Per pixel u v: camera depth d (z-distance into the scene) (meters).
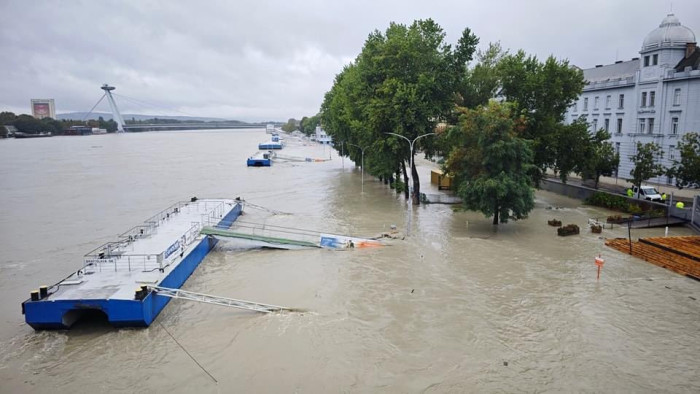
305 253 33.56
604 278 27.58
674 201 48.78
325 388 17.02
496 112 37.59
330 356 19.17
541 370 18.00
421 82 47.91
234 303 23.61
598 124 71.25
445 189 62.75
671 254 30.53
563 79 49.09
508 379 17.44
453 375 17.72
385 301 24.53
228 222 41.97
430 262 30.83
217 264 31.50
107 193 62.47
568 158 49.41
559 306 23.69
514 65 49.66
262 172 89.75
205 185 70.69
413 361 18.72
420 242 35.81
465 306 23.77
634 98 62.91
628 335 20.67
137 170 91.94
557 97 48.47
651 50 59.00
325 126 111.62
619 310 23.17
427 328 21.45
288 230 41.38
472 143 39.31
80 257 33.94
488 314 22.83
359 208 51.44
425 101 48.75
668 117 57.09
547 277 27.83
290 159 117.81
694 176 44.62
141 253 29.33
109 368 18.59
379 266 30.20
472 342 20.12
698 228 37.59
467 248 33.97
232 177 81.19
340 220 45.06
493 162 37.66
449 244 35.16
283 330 21.47
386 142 51.00
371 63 55.09
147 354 19.58
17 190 64.94
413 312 23.14
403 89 48.25
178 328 21.89
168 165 103.06
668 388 16.84
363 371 18.06
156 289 23.06
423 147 53.09
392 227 40.38
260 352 19.59
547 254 32.34
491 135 37.28
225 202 49.03
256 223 44.22
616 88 66.50
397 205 52.94
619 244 33.88
